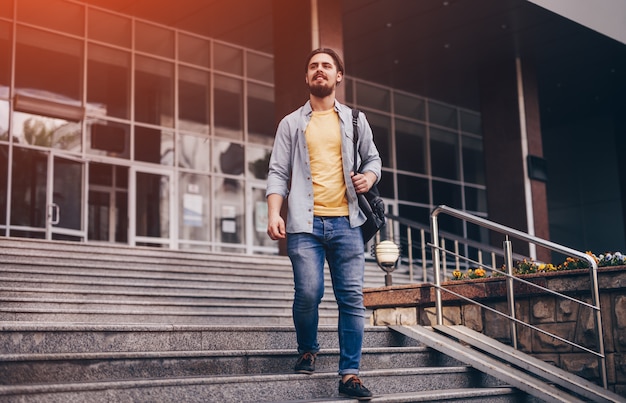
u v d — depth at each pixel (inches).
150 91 665.0
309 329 163.8
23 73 598.9
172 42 682.2
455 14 623.8
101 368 149.2
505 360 225.9
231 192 701.9
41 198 584.7
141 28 665.0
